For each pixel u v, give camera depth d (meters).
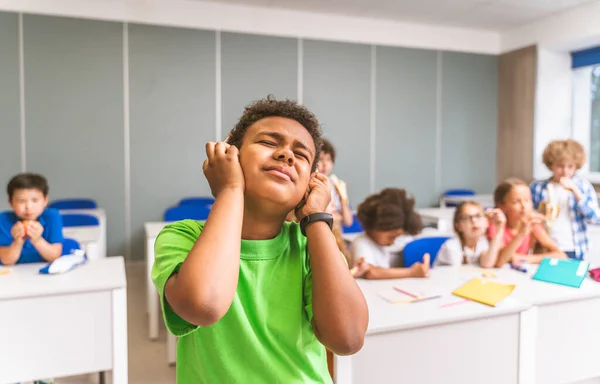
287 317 0.67
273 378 0.65
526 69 4.79
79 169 3.96
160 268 0.62
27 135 3.82
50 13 3.79
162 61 4.07
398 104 4.83
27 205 1.85
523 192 1.98
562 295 1.41
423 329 1.20
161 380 2.17
